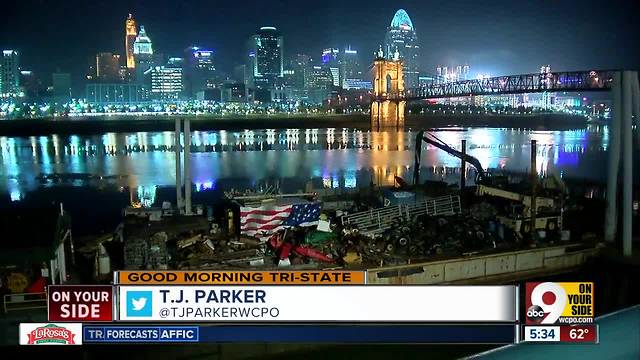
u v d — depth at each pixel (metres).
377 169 97.06
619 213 41.38
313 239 29.33
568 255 32.09
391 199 35.22
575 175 86.12
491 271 29.98
